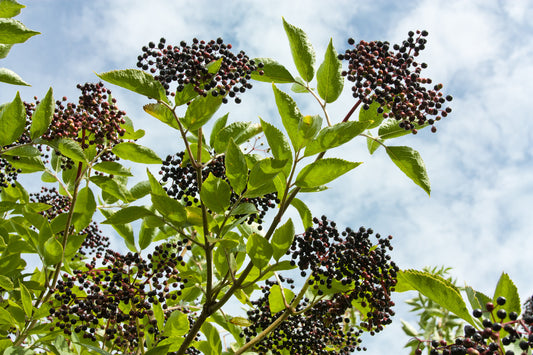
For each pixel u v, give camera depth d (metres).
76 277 1.67
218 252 1.61
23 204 1.76
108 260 1.68
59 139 1.66
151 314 1.63
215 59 1.55
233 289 1.52
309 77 1.60
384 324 1.59
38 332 1.62
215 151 1.63
